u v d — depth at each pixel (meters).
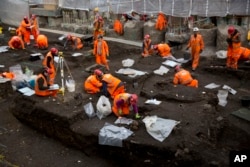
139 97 10.83
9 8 23.27
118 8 19.27
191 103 9.95
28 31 17.27
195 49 13.61
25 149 9.12
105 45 14.02
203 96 10.33
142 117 9.07
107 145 8.37
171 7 17.06
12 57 15.15
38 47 16.67
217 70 13.49
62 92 10.53
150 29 18.08
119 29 19.28
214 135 8.59
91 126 8.92
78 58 14.92
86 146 8.72
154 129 8.16
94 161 8.55
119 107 9.05
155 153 7.76
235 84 12.58
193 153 7.60
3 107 11.41
